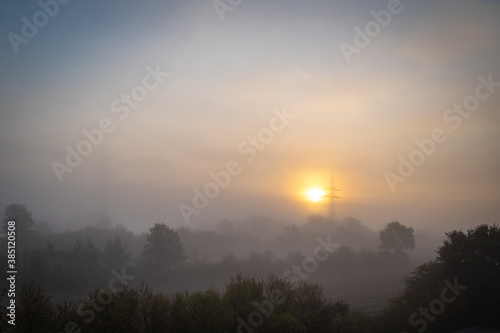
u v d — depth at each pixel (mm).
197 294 41281
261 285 44875
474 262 49906
